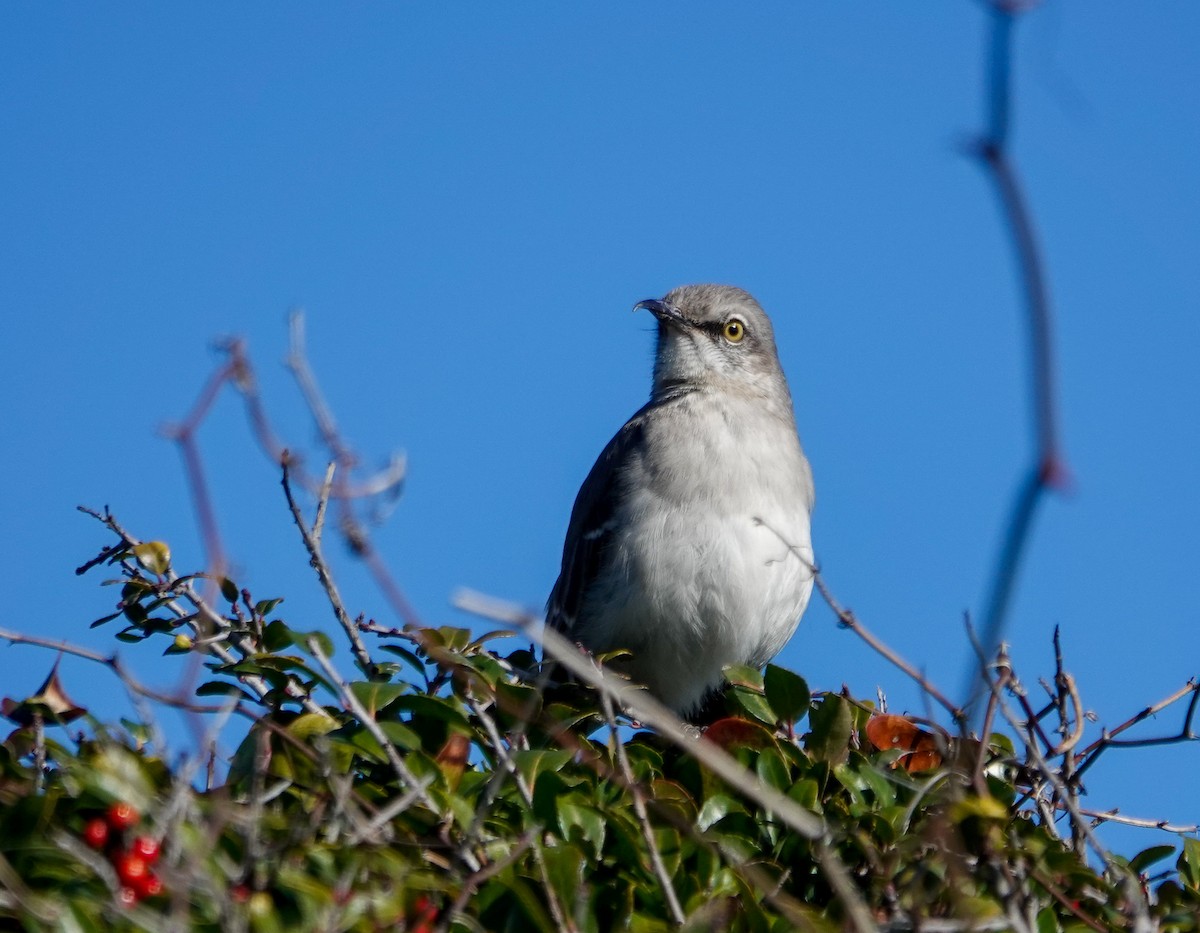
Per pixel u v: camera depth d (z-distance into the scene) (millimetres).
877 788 8508
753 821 8281
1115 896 7957
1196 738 9047
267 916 6074
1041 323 2625
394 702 8391
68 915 5809
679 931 6660
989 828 7258
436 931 6398
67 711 8227
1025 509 2682
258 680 9094
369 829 6531
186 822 6406
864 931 6234
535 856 6930
